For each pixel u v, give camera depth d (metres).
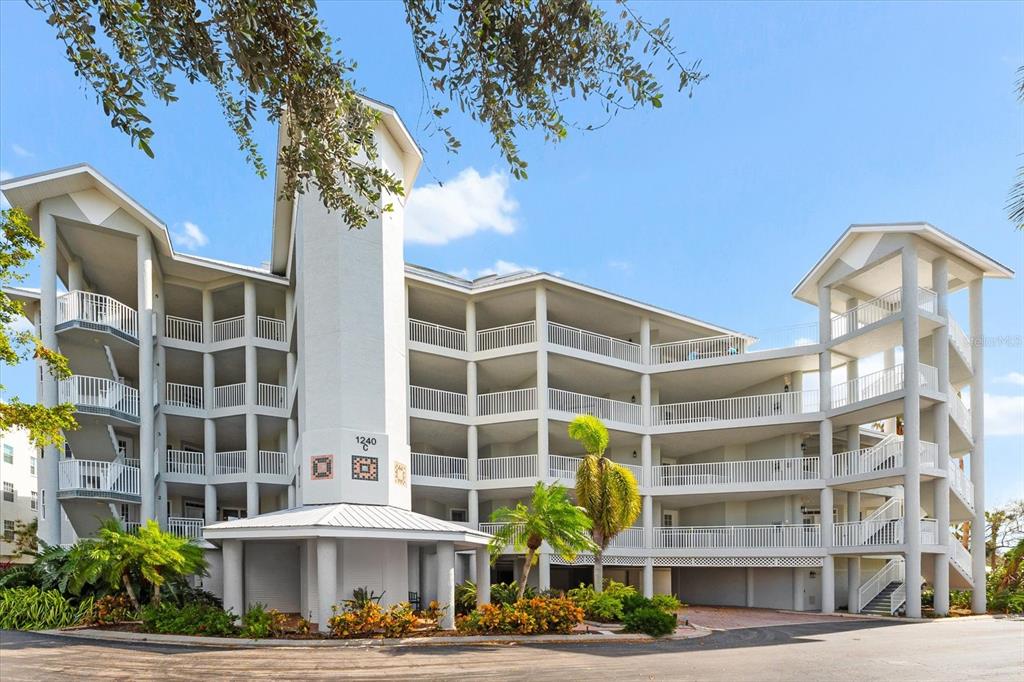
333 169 6.17
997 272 28.89
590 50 4.98
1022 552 31.39
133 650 14.27
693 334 37.84
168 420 29.97
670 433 32.75
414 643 15.69
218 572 21.98
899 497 35.38
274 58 5.13
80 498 23.30
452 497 31.58
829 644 17.06
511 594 23.67
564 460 30.62
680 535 31.58
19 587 19.02
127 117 5.07
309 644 15.20
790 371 33.69
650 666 13.03
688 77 5.02
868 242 28.84
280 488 30.39
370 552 18.62
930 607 28.44
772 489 30.56
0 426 10.96
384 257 21.16
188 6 4.88
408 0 4.99
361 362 20.20
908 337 26.58
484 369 32.28
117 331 24.94
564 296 32.22
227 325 30.97
